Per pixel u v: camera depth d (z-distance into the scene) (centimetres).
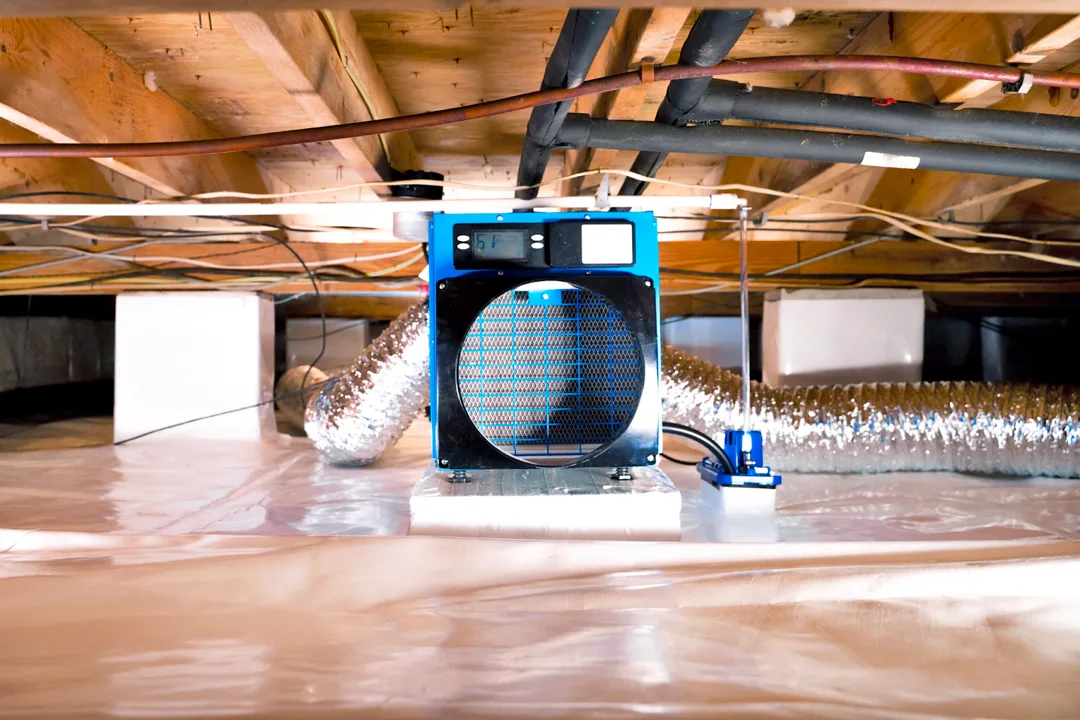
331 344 410
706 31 115
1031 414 201
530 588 119
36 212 181
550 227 142
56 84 175
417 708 85
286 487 196
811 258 283
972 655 99
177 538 138
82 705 86
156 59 203
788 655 99
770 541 138
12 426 325
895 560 132
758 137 167
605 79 118
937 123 155
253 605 115
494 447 139
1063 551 134
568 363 141
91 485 199
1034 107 212
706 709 85
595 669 95
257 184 308
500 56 206
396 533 148
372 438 212
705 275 290
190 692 89
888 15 179
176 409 274
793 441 207
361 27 189
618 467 143
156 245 284
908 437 206
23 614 111
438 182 192
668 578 121
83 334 449
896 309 261
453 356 139
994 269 301
